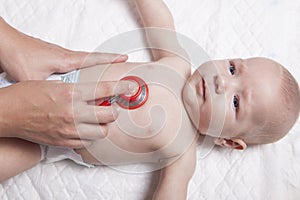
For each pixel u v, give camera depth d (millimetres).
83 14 1153
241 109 1021
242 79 1029
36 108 802
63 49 1023
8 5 1154
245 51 1132
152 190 1033
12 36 959
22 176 1034
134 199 1031
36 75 967
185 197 1001
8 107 814
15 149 948
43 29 1132
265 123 1031
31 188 1030
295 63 1142
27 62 960
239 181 1041
